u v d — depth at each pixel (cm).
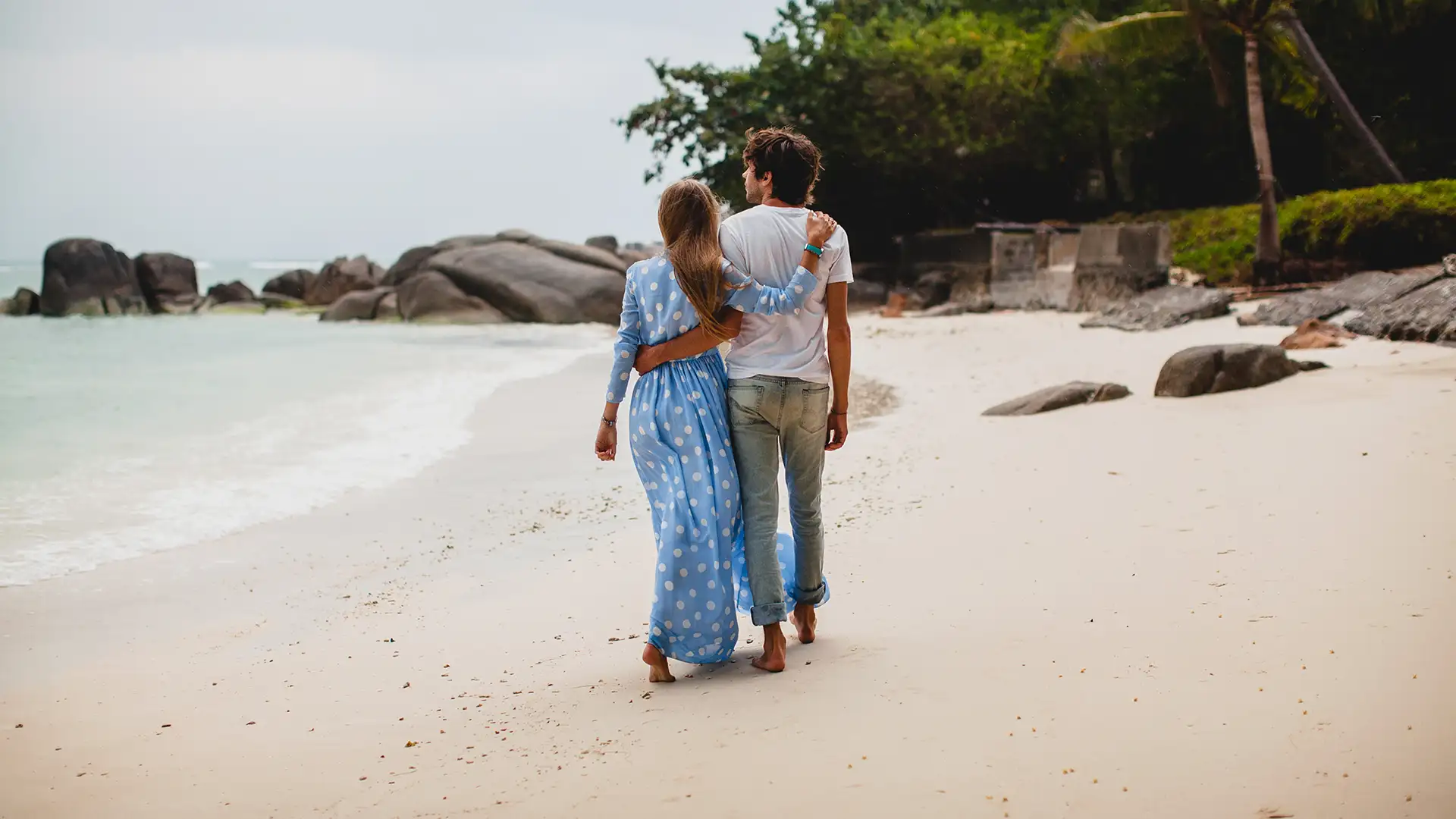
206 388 1588
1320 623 368
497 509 766
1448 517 473
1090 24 2302
